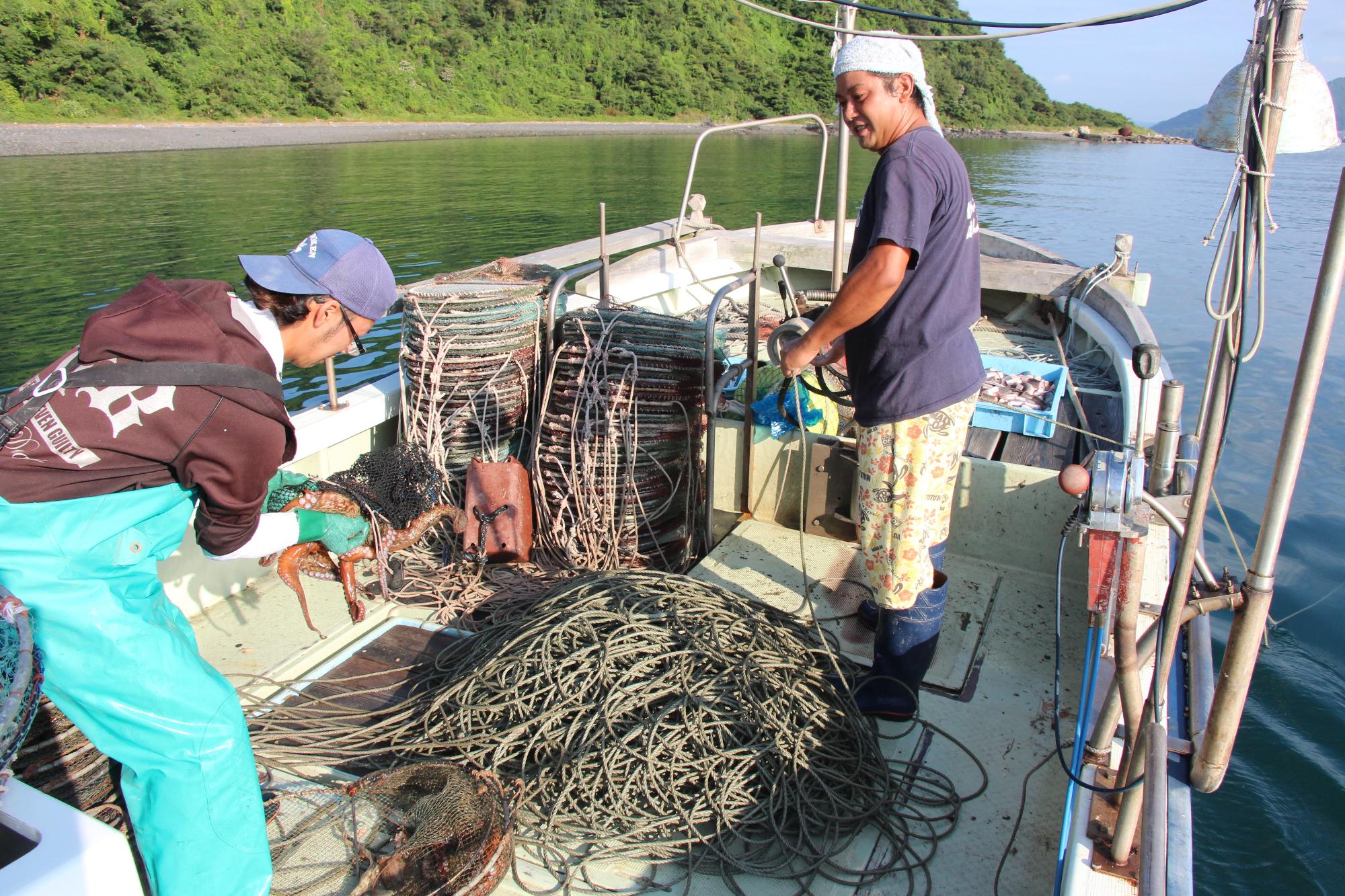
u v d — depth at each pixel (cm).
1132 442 341
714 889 202
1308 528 657
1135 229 2108
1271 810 407
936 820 220
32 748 196
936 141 210
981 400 402
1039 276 519
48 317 1179
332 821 211
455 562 321
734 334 501
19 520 152
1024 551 322
